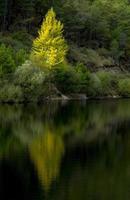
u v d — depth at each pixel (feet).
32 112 196.13
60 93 313.73
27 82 261.24
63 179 79.51
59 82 316.81
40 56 286.25
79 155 101.81
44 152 104.63
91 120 173.27
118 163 92.89
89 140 124.16
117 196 70.23
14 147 110.83
